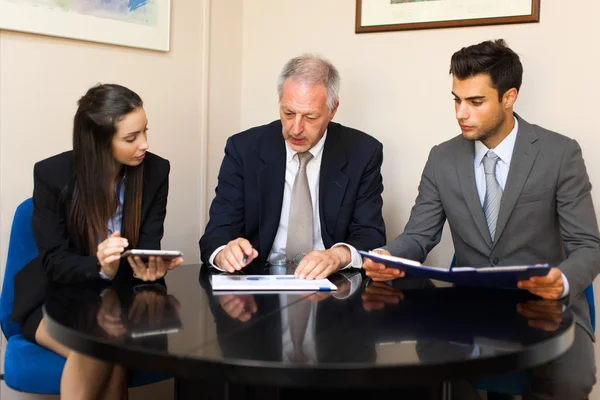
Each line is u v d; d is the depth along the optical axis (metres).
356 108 2.76
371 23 2.68
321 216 2.27
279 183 2.27
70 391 1.67
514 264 2.03
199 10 2.80
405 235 2.13
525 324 1.39
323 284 1.76
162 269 1.78
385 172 2.72
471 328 1.36
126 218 2.00
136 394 2.66
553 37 2.34
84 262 1.78
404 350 1.21
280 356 1.16
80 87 2.41
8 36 2.21
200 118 2.84
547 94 2.37
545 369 1.67
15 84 2.24
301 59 2.18
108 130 1.86
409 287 1.76
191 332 1.31
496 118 1.96
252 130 2.37
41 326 1.83
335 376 1.11
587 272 1.78
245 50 3.01
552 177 1.96
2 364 2.26
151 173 2.07
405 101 2.64
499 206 2.02
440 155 2.14
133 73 2.58
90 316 1.42
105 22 2.44
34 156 2.31
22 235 1.99
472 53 1.94
